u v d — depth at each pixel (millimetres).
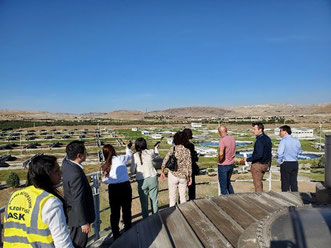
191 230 3012
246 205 3754
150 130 161500
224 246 2643
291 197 4027
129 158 5125
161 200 8133
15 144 95875
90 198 3363
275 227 2436
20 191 2457
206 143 95062
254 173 5945
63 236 2363
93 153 69250
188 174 5297
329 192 3393
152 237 2914
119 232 4695
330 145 3369
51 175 2543
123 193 4707
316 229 2201
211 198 4117
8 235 2373
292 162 6148
